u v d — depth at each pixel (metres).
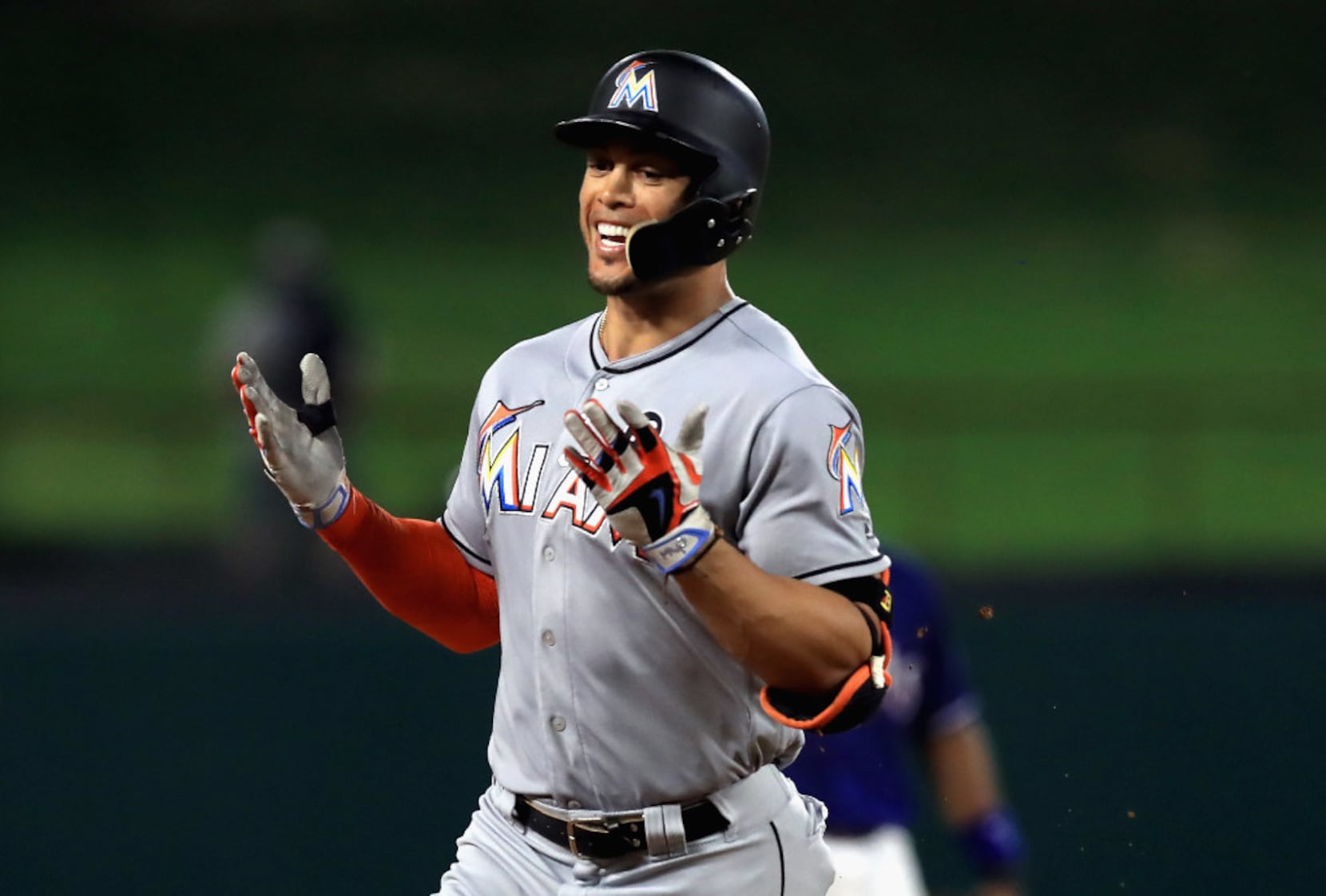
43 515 60.31
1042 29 125.00
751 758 12.77
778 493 12.09
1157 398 74.94
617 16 125.88
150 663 32.53
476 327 86.44
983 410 72.50
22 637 34.50
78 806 31.33
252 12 124.31
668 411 12.45
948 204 105.44
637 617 12.34
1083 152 111.94
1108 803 31.19
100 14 122.50
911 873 18.86
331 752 31.88
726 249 12.64
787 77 120.00
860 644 11.70
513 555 13.00
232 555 51.72
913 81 119.75
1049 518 61.69
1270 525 61.00
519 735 13.13
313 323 48.81
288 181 106.50
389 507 59.81
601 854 12.77
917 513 61.91
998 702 32.31
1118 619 34.12
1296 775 30.77
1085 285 93.62
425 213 103.06
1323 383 75.06
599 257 12.58
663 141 12.24
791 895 13.18
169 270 94.25
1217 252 97.94
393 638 32.69
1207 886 30.11
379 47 121.56
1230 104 116.81
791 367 12.43
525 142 111.94
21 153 107.50
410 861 30.98
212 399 67.75
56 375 79.56
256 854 30.95
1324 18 124.81
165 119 112.38
